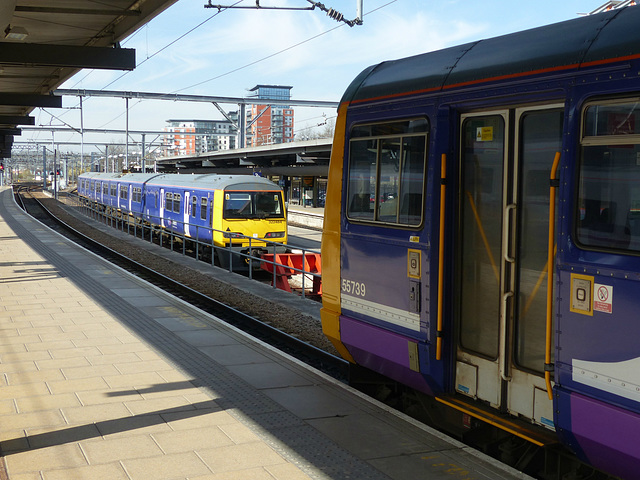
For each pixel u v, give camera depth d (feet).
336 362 30.35
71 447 17.81
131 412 20.70
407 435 18.93
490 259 17.80
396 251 20.33
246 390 23.11
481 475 16.25
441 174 18.45
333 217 23.68
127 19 43.55
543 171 16.14
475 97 17.69
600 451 14.34
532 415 16.44
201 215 78.59
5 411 20.66
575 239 14.71
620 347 13.64
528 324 16.52
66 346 29.09
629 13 14.67
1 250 67.21
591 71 14.56
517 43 17.22
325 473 16.35
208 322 34.50
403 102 20.21
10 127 139.23
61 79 68.13
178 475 16.14
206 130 174.70
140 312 36.91
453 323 18.95
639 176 13.42
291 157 121.90
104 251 77.97
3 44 43.42
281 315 41.68
